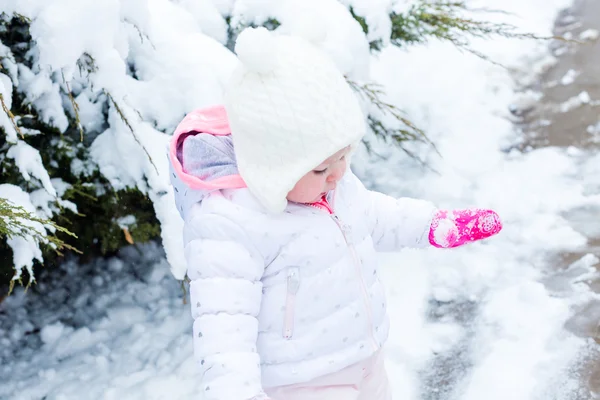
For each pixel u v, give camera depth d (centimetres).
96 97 238
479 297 254
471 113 343
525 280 256
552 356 226
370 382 172
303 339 153
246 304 144
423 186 306
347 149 142
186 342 255
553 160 309
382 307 164
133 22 230
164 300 280
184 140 155
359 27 274
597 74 353
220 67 236
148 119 236
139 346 257
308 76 132
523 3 419
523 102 347
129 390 238
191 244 148
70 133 240
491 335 238
